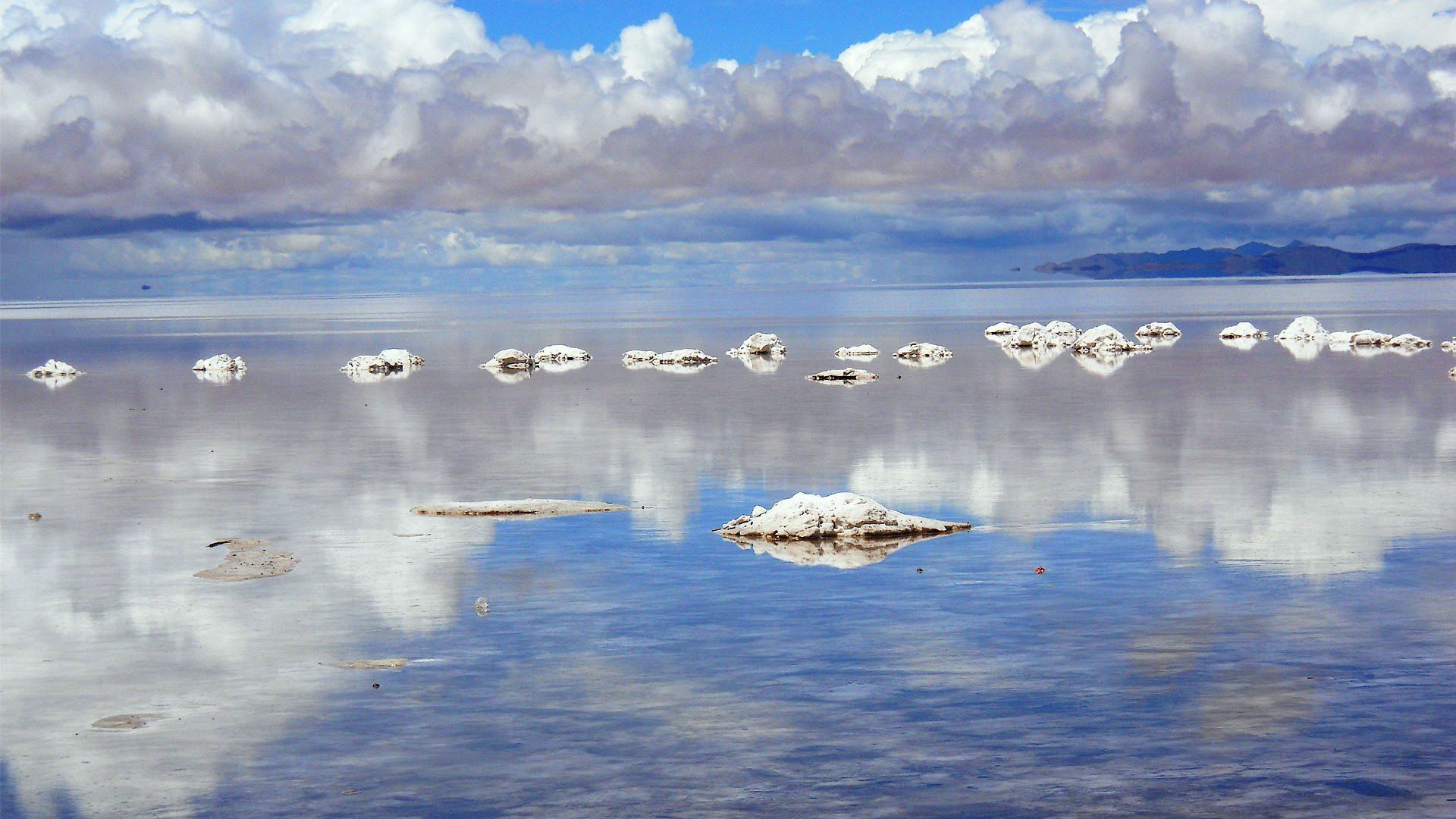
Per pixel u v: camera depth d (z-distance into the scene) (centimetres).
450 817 1496
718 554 2789
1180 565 2636
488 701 1856
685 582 2542
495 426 5281
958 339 12256
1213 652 2041
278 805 1531
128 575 2659
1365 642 2084
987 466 4012
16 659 2086
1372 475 3741
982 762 1627
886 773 1598
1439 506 3244
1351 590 2411
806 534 2952
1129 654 2039
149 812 1515
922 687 1897
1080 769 1602
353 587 2522
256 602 2414
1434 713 1766
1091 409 5662
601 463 4178
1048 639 2123
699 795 1544
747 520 3058
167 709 1842
